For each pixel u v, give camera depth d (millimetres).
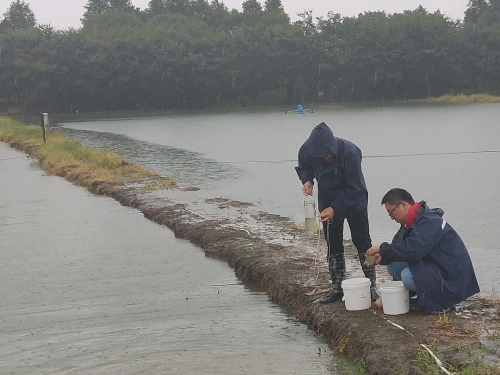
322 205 7035
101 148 29062
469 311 6617
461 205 13477
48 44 74125
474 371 5258
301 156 7086
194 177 18922
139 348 6723
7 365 6430
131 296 8375
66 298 8383
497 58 79688
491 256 9336
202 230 11312
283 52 78875
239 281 8875
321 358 6289
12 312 7934
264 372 6055
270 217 12164
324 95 81125
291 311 7613
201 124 46750
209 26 102188
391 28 80375
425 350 5750
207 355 6492
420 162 20859
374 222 12023
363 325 6449
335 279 7262
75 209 14570
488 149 24109
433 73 80062
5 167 23047
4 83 73312
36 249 11023
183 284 8812
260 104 79500
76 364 6398
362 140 29562
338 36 83062
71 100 75125
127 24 90312
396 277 6875
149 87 76438
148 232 12008
